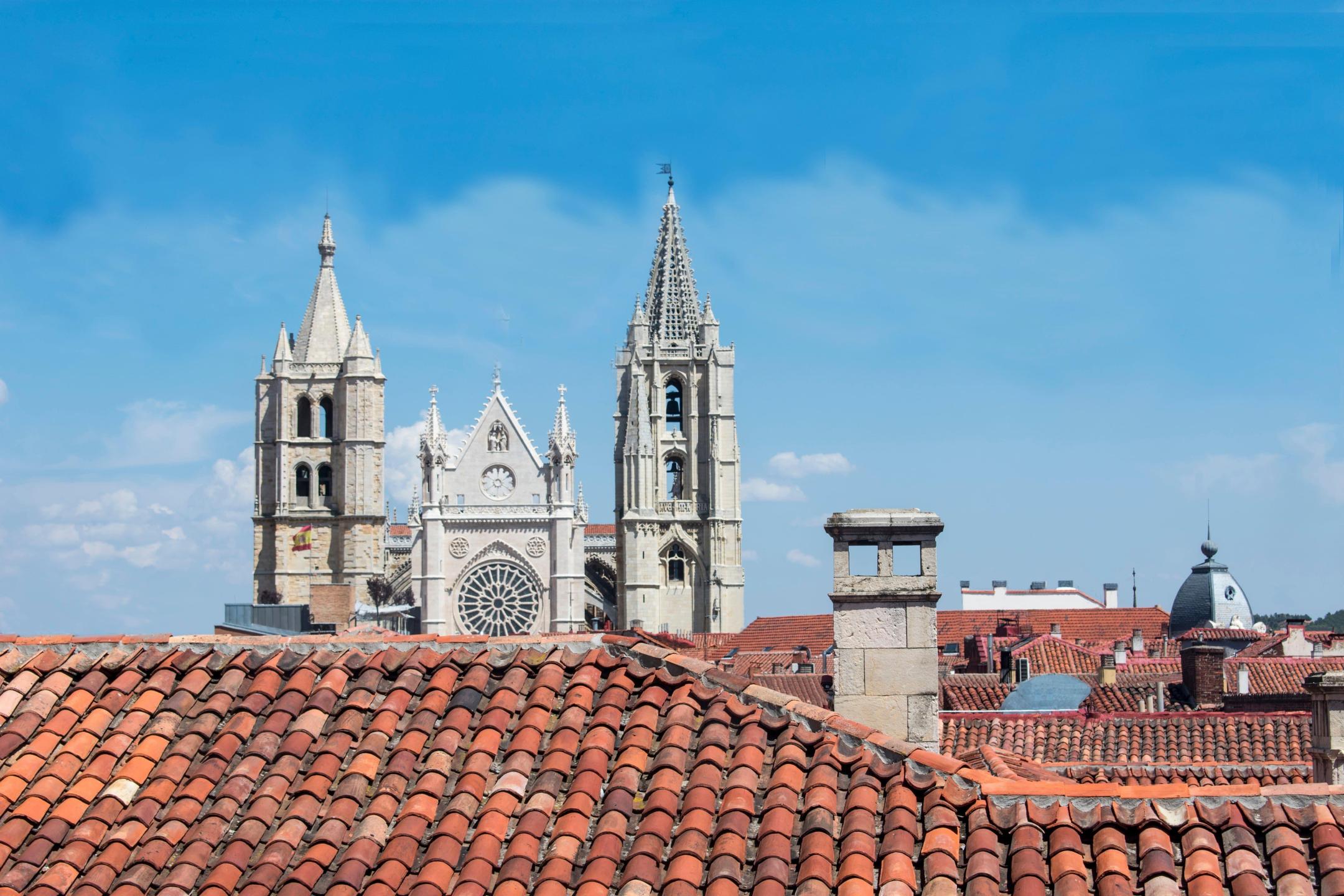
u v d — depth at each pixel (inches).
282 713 829.2
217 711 834.8
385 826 755.4
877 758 783.7
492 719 821.9
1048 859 717.3
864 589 1090.1
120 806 771.4
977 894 691.4
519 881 716.0
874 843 729.6
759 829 740.0
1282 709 2293.3
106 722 830.5
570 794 768.9
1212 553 7273.6
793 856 725.9
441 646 887.1
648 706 830.5
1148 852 713.0
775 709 824.3
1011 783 754.2
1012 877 705.0
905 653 1083.9
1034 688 2518.5
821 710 821.9
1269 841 722.8
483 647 884.6
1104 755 1825.8
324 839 745.0
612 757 798.5
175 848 750.5
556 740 804.6
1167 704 2586.1
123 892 721.0
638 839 735.7
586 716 830.5
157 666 875.4
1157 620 6904.5
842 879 705.6
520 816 760.3
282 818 766.5
